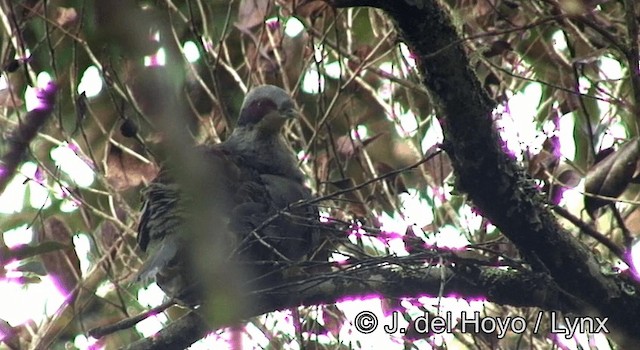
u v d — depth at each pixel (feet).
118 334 38.83
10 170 17.15
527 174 27.09
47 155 39.91
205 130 38.81
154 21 8.14
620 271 28.22
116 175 37.55
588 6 29.53
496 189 25.66
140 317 28.48
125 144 39.75
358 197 36.65
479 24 36.32
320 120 37.42
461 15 34.55
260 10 39.40
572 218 28.89
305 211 31.55
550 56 37.04
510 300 28.48
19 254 29.71
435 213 36.73
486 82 33.63
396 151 41.88
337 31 36.76
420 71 24.58
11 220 39.83
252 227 28.43
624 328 27.96
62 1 28.76
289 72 41.45
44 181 39.88
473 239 35.14
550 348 35.14
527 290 28.25
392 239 26.94
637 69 26.07
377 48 36.88
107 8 7.73
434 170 37.65
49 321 37.42
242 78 41.29
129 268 37.81
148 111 7.90
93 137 39.60
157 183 29.94
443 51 23.81
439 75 24.13
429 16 23.36
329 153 38.73
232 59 42.16
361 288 29.14
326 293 29.22
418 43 23.85
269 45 40.29
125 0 7.73
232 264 9.00
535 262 27.30
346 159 38.27
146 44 7.78
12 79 37.27
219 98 37.17
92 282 38.99
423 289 28.76
